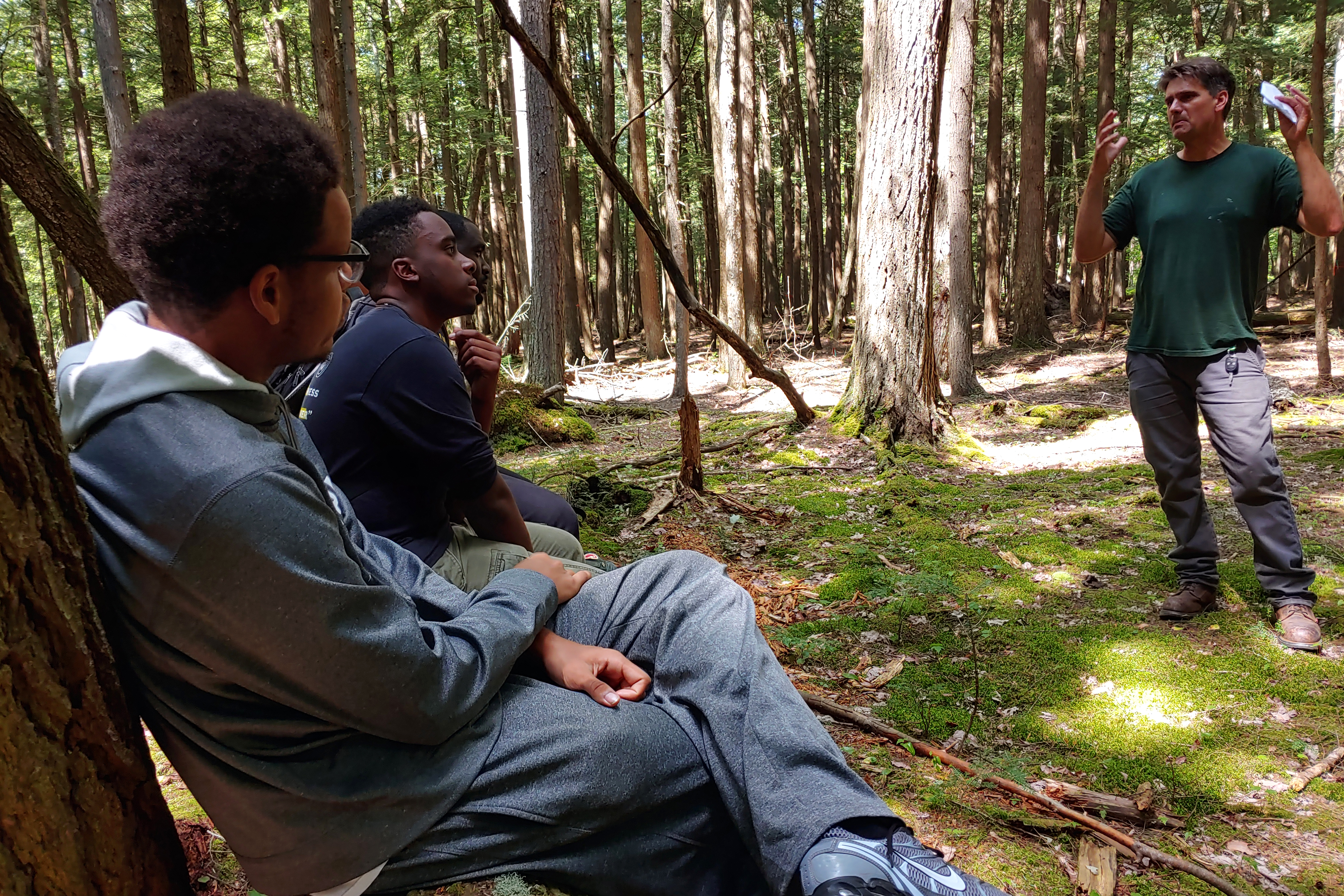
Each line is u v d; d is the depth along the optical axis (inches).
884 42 261.7
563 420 374.6
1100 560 164.1
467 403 93.0
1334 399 343.0
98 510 45.9
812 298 822.5
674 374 673.6
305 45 864.9
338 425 88.3
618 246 1236.5
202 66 709.9
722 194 601.0
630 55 694.5
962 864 80.8
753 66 678.5
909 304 270.8
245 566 45.1
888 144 263.3
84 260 111.7
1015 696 115.2
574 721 59.9
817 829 54.4
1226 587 140.9
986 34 1061.1
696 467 223.9
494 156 880.3
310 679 48.4
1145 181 132.3
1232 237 122.3
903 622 140.3
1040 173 657.6
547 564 71.7
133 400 45.9
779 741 58.4
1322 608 137.3
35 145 106.7
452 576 89.0
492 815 56.6
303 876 52.0
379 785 52.9
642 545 187.0
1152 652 125.0
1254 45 711.1
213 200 44.4
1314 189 114.5
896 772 96.4
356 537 65.1
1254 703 110.4
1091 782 95.7
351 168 399.5
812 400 487.5
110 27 327.6
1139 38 1058.1
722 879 63.7
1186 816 89.6
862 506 216.7
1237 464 127.2
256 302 47.5
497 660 58.3
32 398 42.4
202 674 47.6
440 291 102.2
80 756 45.1
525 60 463.5
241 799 50.4
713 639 64.9
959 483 241.1
